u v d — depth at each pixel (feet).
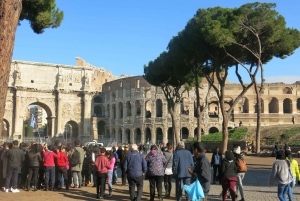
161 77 183.01
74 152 81.15
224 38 119.75
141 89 354.33
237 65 141.49
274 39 130.52
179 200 55.83
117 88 387.75
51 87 305.53
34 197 66.44
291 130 211.00
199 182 48.75
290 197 52.85
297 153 161.27
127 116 369.30
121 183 92.73
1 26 50.31
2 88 50.78
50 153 76.48
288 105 362.12
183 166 55.62
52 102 305.32
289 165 51.78
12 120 290.76
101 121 401.49
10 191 73.41
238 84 341.62
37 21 80.69
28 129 474.49
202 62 144.87
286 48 134.92
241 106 368.27
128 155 58.54
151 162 61.52
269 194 68.28
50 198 65.67
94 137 311.27
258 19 126.31
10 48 51.52
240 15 126.52
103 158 66.28
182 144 57.93
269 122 335.67
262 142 205.05
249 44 135.03
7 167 72.90
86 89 312.71
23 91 294.05
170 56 155.94
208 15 129.59
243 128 241.14
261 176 100.32
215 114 353.31
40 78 303.27
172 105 190.29
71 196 68.80
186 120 329.52
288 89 369.91
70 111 309.63
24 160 79.97
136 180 57.62
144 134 348.38
